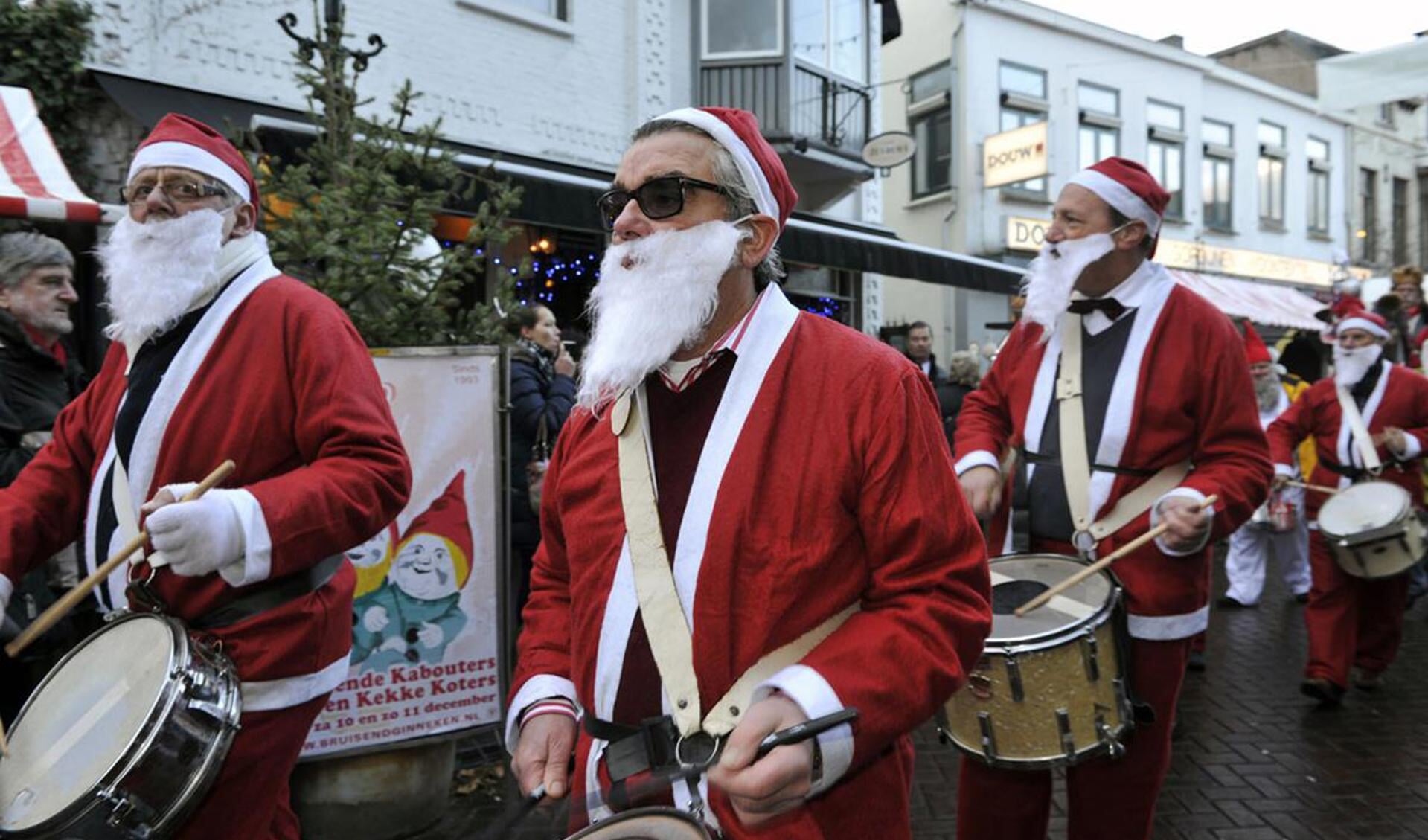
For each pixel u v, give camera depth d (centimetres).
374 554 339
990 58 1820
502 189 387
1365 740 449
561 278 927
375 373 221
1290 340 984
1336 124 2486
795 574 133
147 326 206
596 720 143
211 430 205
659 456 143
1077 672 223
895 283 1884
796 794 120
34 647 304
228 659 198
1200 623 255
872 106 1313
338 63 377
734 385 141
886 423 135
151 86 695
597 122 1023
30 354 325
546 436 491
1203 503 236
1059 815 372
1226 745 444
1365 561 466
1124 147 2017
